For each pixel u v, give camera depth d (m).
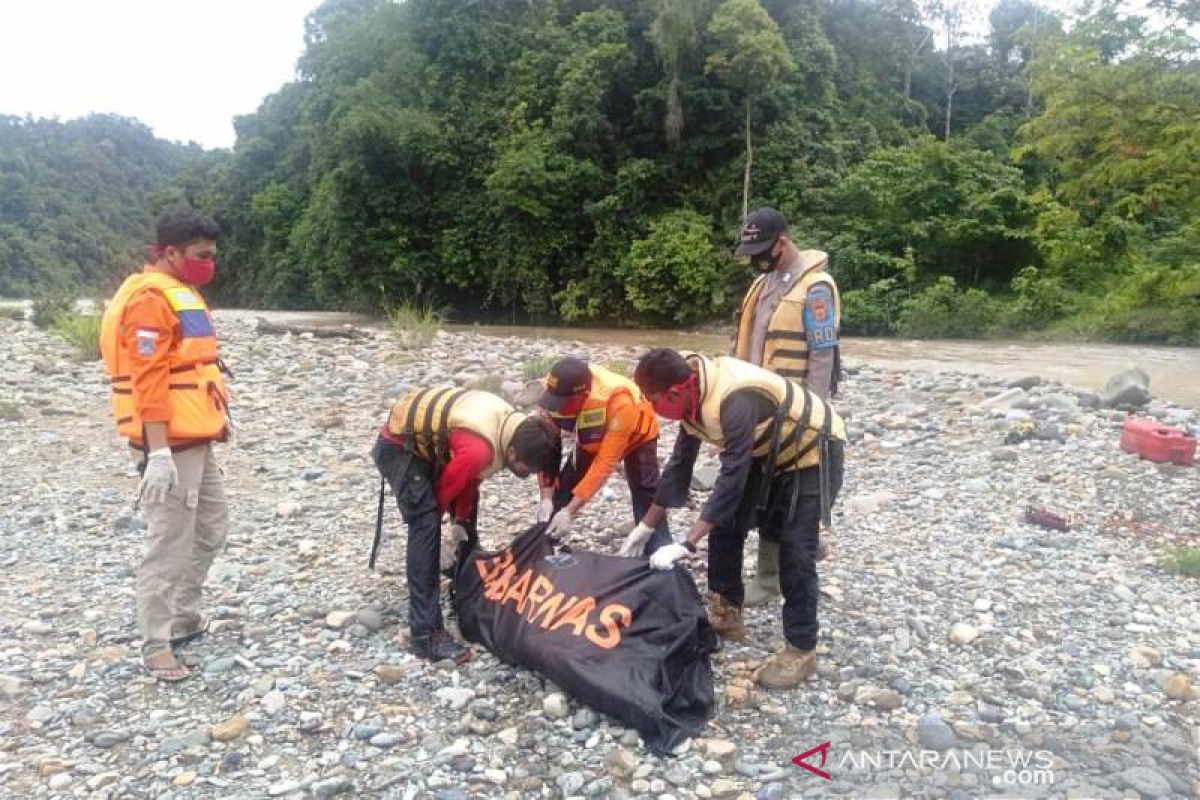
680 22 26.84
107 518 6.00
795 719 3.52
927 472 7.12
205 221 3.72
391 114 29.55
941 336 21.84
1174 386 11.52
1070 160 16.44
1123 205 17.16
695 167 28.81
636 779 3.09
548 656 3.56
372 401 9.62
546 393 4.24
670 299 26.89
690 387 3.54
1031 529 5.73
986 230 24.19
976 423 8.59
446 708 3.57
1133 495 6.30
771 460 3.55
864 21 38.25
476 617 4.02
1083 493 6.41
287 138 45.28
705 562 5.10
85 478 6.96
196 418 3.75
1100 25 15.95
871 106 33.56
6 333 14.53
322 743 3.34
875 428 8.49
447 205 30.28
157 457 3.54
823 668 3.91
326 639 4.16
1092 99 15.87
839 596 4.66
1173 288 18.91
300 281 39.38
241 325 17.41
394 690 3.70
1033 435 7.87
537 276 29.11
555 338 21.72
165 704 3.61
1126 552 5.34
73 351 12.59
